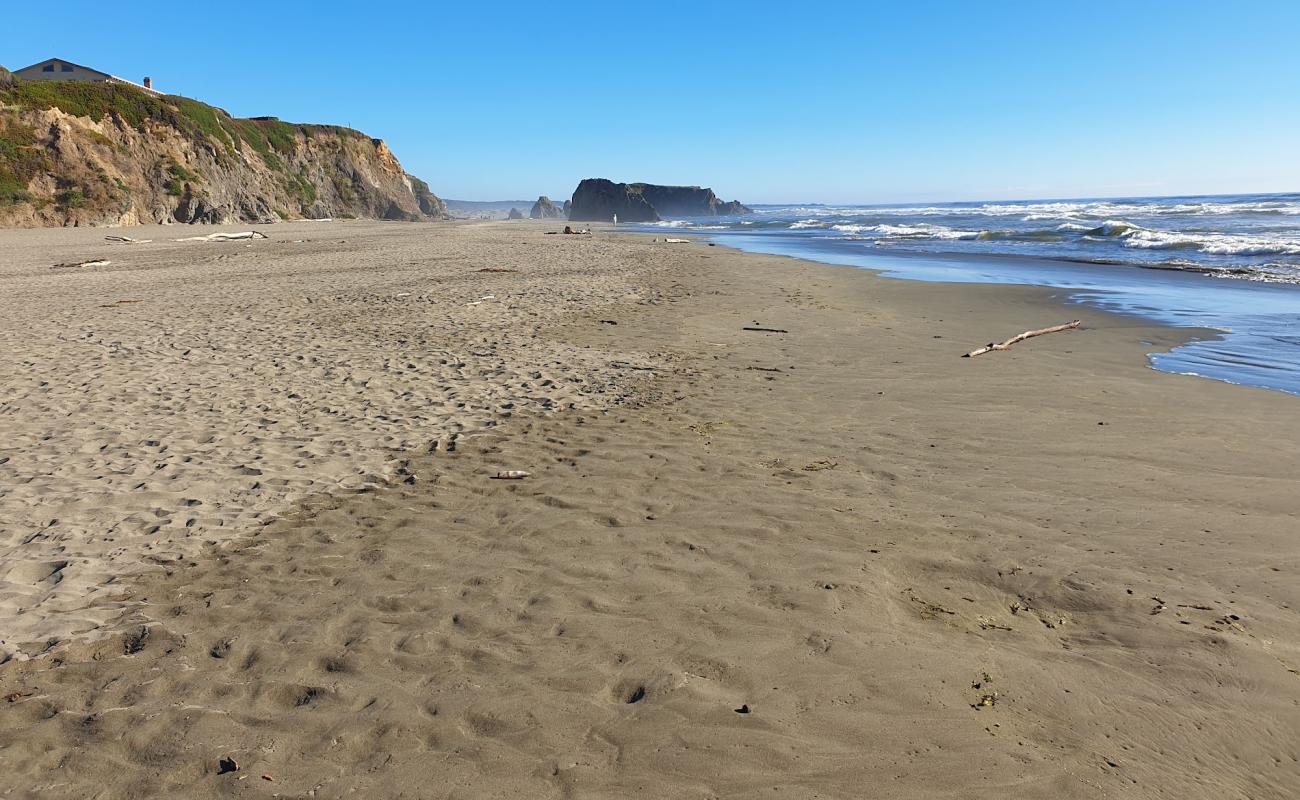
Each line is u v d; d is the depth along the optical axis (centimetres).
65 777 280
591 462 609
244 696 326
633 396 806
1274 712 306
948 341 1102
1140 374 893
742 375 898
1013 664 337
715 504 522
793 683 324
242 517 509
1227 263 2123
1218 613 375
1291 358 978
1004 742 286
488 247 3020
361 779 275
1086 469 575
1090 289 1664
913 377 881
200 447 639
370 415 733
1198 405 752
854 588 403
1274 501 505
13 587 416
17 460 604
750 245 3488
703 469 590
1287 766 280
